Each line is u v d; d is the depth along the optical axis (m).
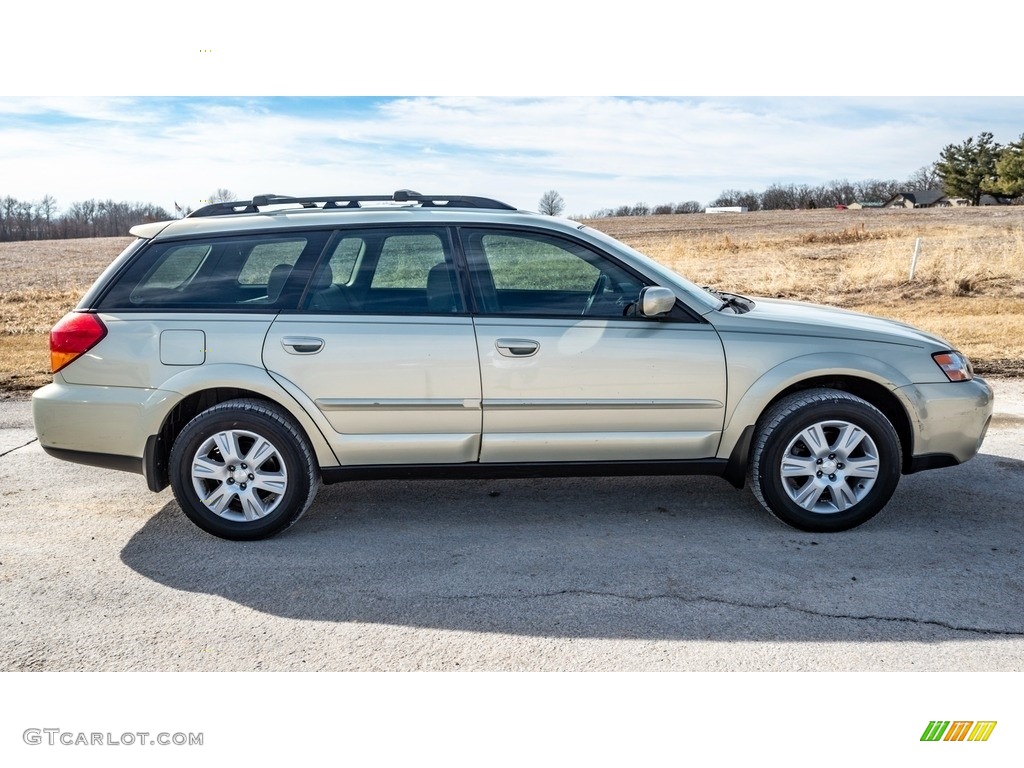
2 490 5.20
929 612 3.45
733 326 4.30
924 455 4.39
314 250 4.30
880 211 57.88
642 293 4.09
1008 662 3.09
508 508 4.75
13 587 3.81
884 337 4.36
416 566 3.98
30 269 29.78
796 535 4.28
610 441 4.29
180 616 3.52
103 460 4.30
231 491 4.25
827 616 3.43
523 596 3.65
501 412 4.23
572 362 4.20
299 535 4.39
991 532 4.29
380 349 4.17
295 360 4.17
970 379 4.45
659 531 4.36
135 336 4.21
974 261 16.34
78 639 3.34
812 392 4.27
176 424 4.40
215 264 4.30
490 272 4.29
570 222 4.49
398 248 4.30
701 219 53.59
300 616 3.51
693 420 4.29
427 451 4.27
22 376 9.12
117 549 4.24
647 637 3.29
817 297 14.79
